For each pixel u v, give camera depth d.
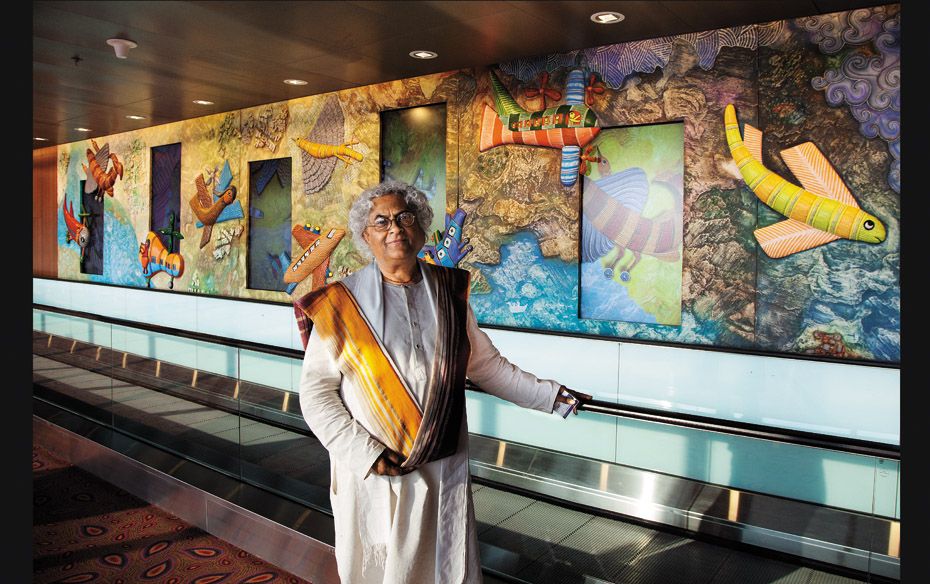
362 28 4.79
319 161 7.53
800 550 3.78
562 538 4.01
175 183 9.73
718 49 4.73
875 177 4.19
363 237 2.71
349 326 2.61
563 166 5.52
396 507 2.60
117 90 7.21
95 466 6.05
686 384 4.93
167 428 5.59
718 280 4.80
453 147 6.22
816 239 4.40
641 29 4.76
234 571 4.23
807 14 4.34
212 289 9.09
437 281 2.77
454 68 6.05
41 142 11.85
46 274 12.77
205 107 8.27
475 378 2.93
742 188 4.68
